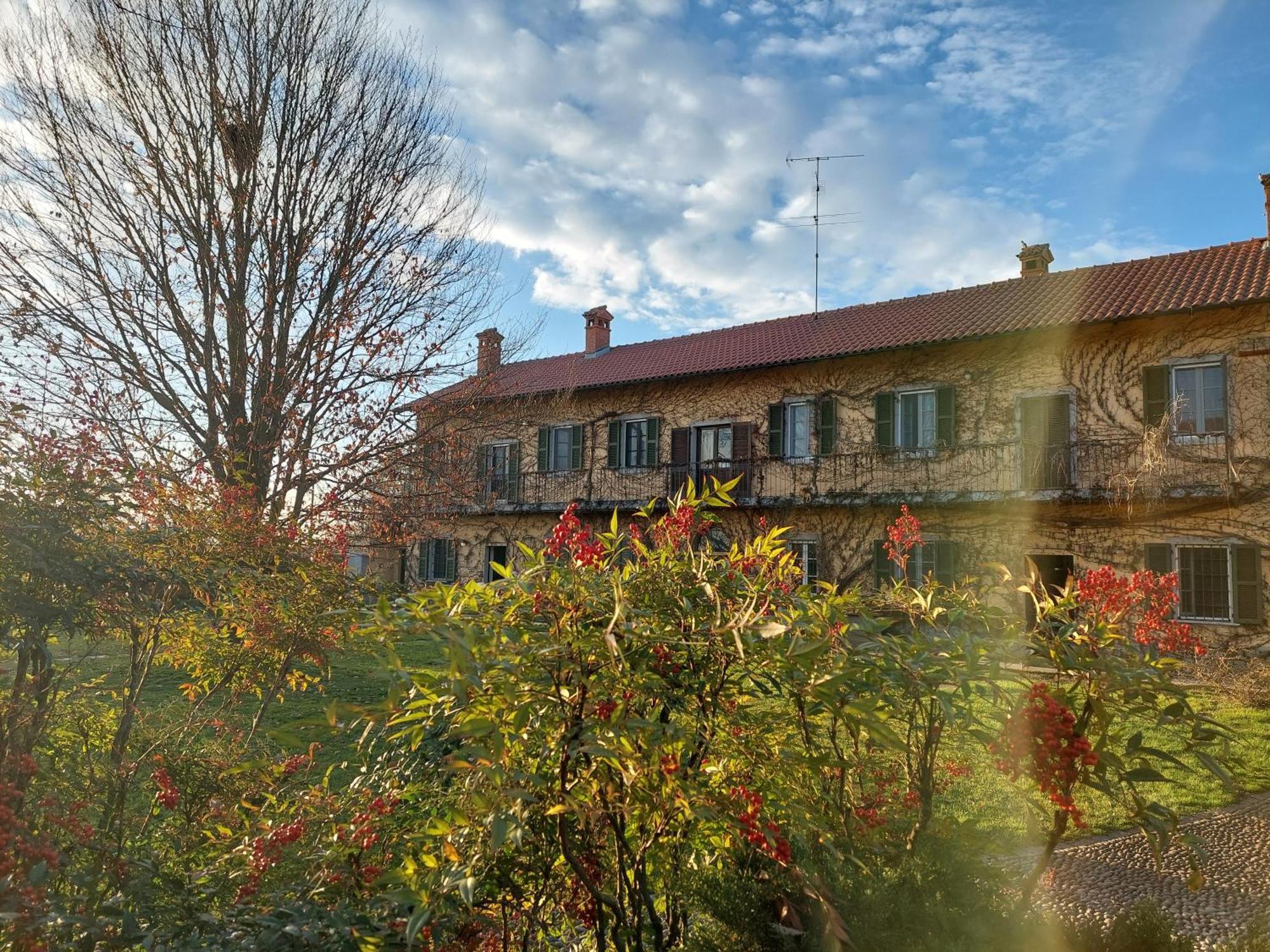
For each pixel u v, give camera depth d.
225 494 4.85
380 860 2.90
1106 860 5.50
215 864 2.89
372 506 10.35
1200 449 13.35
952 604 2.94
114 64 9.43
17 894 2.04
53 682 3.51
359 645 3.75
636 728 2.15
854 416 17.00
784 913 2.49
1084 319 13.91
